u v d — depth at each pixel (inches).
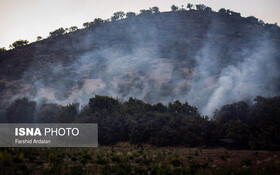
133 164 966.4
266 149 1393.9
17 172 746.8
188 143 1615.4
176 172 792.9
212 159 1041.5
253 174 747.4
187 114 1948.8
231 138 1537.9
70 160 1007.6
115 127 1843.0
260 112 1546.5
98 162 933.2
